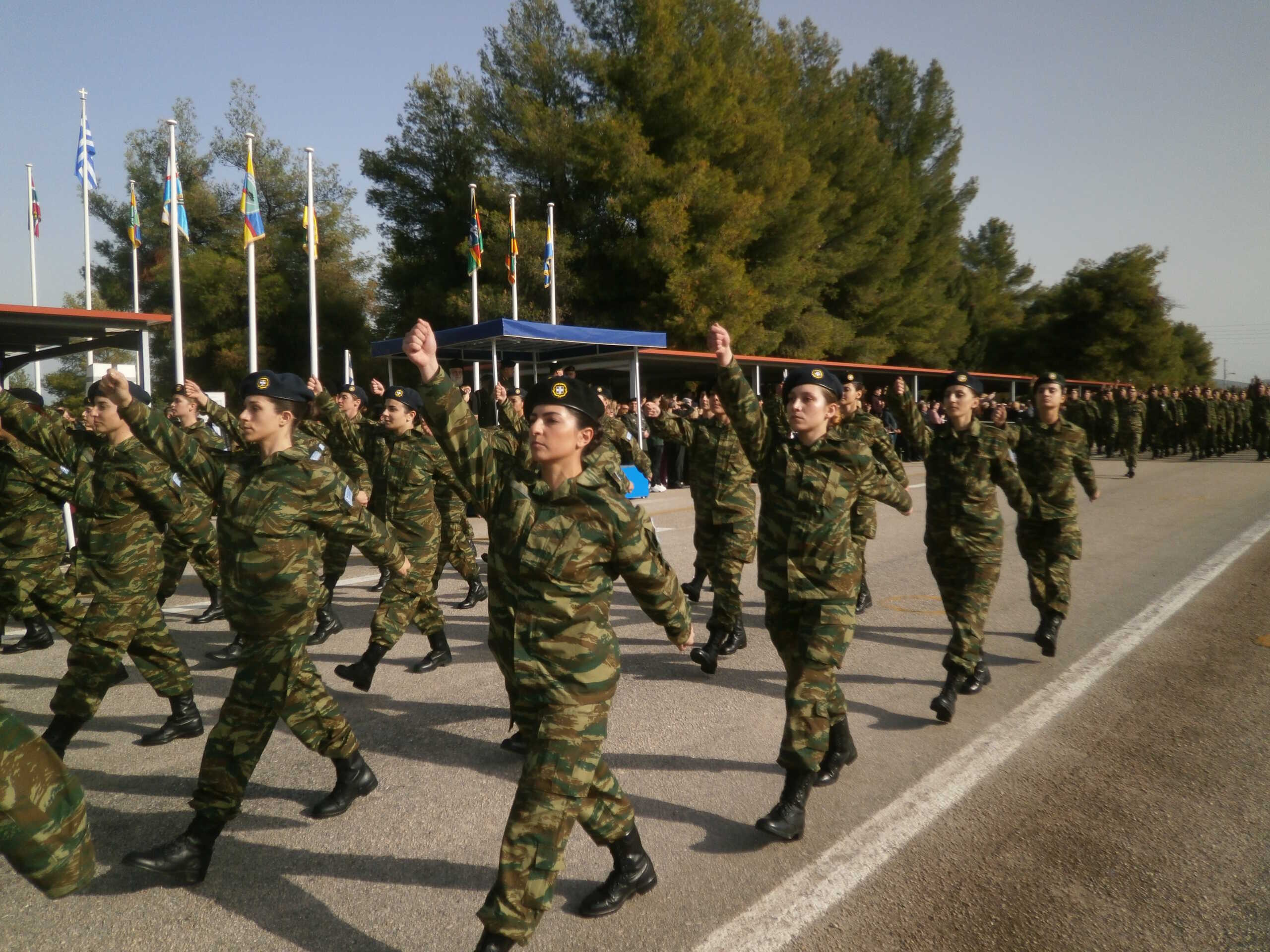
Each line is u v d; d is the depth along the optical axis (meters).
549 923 2.98
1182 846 3.51
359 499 4.44
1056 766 4.30
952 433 5.28
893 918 3.01
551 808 2.63
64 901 3.14
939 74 44.12
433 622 5.80
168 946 2.87
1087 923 2.99
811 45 37.66
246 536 3.41
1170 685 5.48
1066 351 50.19
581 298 28.95
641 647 6.51
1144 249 49.28
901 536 11.80
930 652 6.38
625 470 15.90
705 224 28.41
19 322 9.66
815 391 3.91
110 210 35.81
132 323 10.16
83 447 4.86
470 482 2.90
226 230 32.97
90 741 4.74
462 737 4.74
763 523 4.03
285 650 3.39
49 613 5.21
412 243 31.17
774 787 4.06
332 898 3.15
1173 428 25.34
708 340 3.98
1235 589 8.08
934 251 43.25
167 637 4.66
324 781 4.18
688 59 27.98
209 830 3.21
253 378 3.58
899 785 4.08
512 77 30.11
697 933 2.92
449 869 3.35
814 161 35.25
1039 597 6.13
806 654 3.68
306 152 18.25
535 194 28.94
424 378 2.82
